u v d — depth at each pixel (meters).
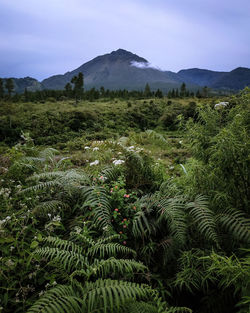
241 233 1.69
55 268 1.81
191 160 2.67
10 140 16.91
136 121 29.69
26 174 3.37
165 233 2.22
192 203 2.00
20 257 1.80
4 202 2.42
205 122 2.19
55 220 2.05
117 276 1.85
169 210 2.04
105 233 2.13
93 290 1.37
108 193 2.67
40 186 2.46
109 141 3.85
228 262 1.35
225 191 1.91
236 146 1.70
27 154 3.99
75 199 2.75
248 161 1.72
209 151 1.98
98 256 2.03
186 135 2.19
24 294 1.52
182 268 1.75
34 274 1.60
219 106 2.18
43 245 1.95
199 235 2.02
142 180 3.07
